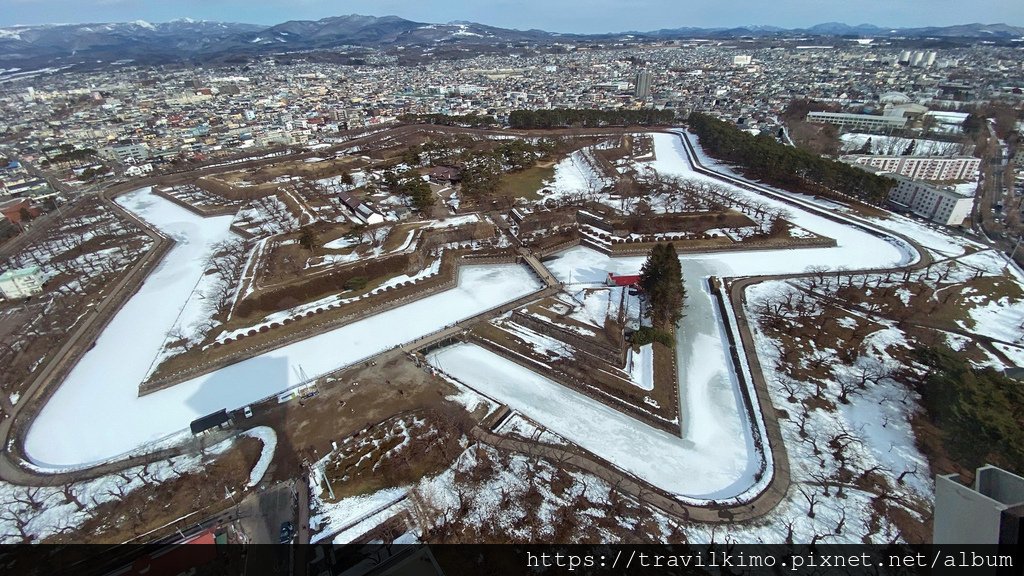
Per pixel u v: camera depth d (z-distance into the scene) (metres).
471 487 68.50
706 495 69.06
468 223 148.88
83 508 66.44
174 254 143.25
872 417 79.81
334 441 76.38
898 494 67.12
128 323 109.94
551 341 100.50
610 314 106.25
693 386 90.25
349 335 104.38
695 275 128.00
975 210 162.38
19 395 87.75
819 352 95.69
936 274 121.38
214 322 105.88
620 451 76.50
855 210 162.62
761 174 195.75
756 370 92.06
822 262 132.12
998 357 91.75
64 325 106.88
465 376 93.12
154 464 73.69
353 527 62.75
